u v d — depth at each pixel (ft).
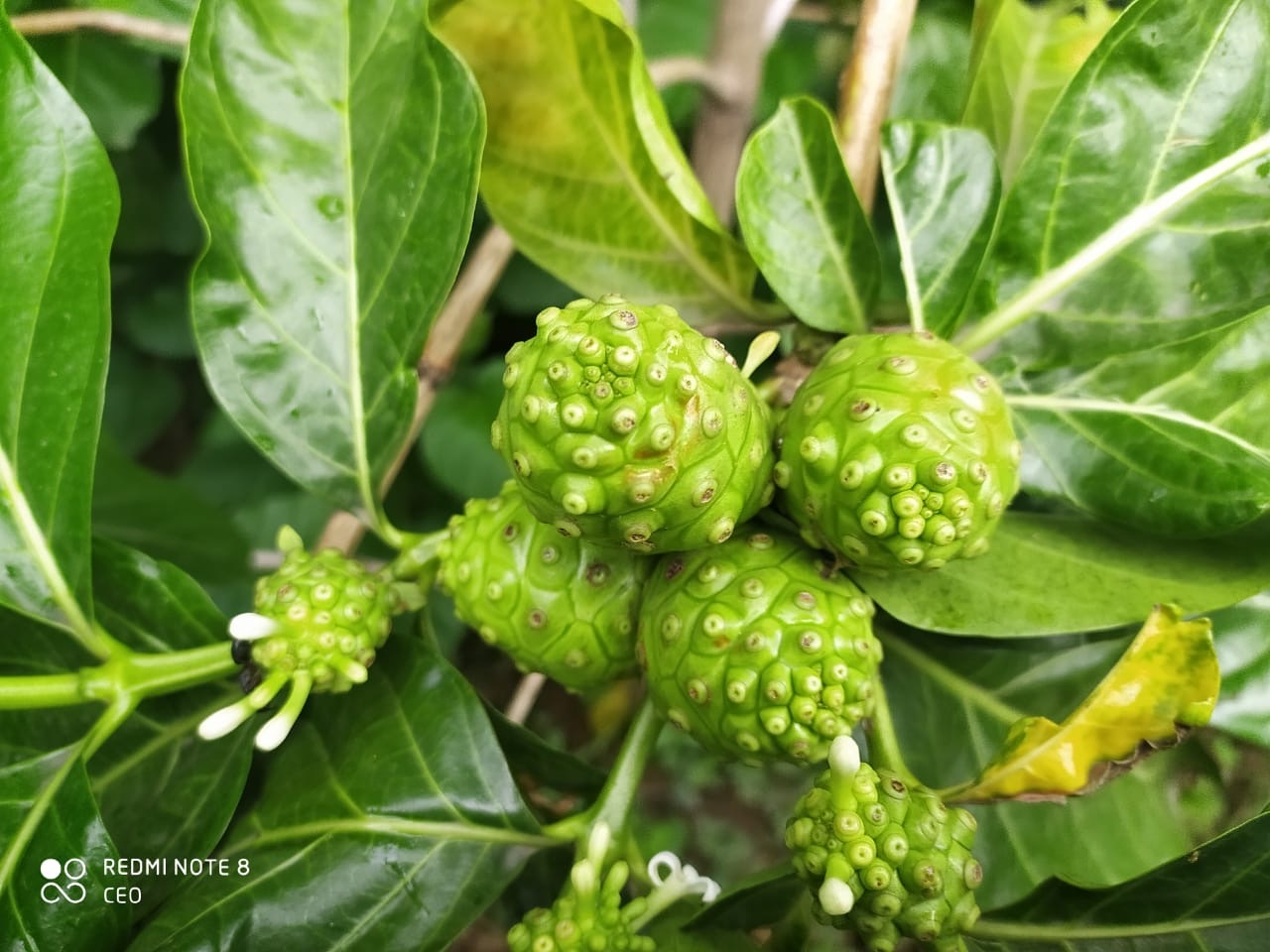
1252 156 0.53
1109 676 0.47
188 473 1.43
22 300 0.52
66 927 0.49
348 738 0.56
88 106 0.86
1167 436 0.52
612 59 0.55
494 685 1.55
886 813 0.45
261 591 0.53
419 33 0.52
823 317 0.56
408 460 1.38
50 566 0.53
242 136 0.54
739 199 0.54
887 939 0.45
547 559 0.51
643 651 0.50
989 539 0.53
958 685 0.60
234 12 0.53
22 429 0.53
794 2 0.87
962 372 0.46
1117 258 0.55
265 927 0.51
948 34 0.79
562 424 0.41
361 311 0.57
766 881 0.49
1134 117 0.53
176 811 0.57
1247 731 0.55
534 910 0.50
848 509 0.45
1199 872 0.47
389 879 0.53
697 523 0.44
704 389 0.42
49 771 0.52
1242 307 0.52
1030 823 0.64
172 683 0.54
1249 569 0.50
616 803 0.54
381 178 0.54
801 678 0.45
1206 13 0.52
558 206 0.62
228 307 0.56
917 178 0.55
